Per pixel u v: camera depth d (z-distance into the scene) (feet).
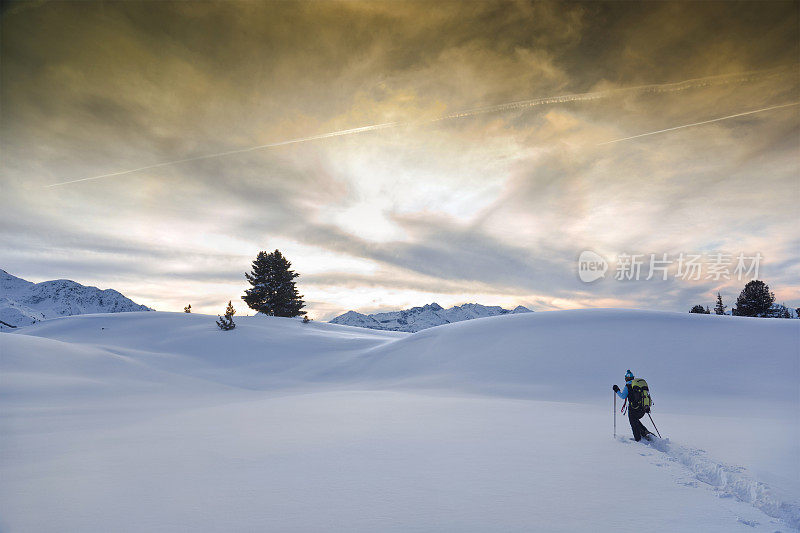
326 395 74.69
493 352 122.42
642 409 31.48
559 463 24.90
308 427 38.70
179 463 25.72
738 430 36.83
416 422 41.42
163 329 231.91
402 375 126.93
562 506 17.49
